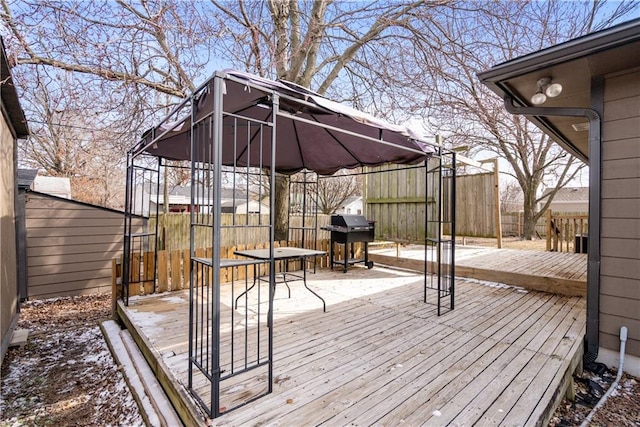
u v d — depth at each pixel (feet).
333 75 20.95
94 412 7.61
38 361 10.39
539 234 41.37
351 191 52.19
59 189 28.53
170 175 31.91
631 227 8.16
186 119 8.04
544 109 9.29
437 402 6.08
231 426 5.34
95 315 14.96
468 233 26.55
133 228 19.61
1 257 9.55
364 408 5.88
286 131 14.53
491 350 8.40
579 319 10.81
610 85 8.41
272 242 6.51
